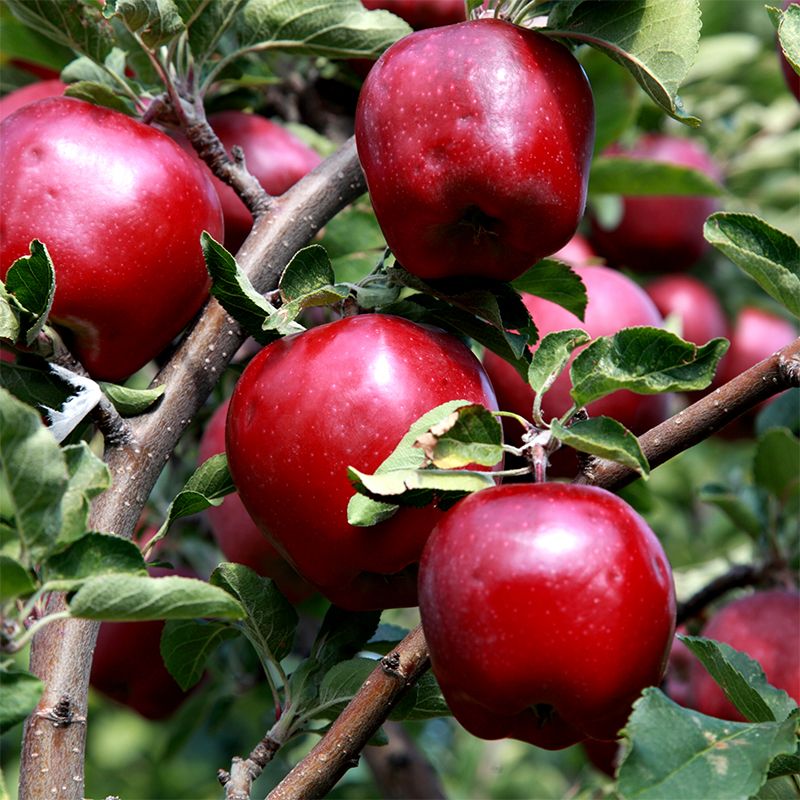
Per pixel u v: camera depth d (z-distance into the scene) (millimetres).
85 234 1082
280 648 1104
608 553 997
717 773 972
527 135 1051
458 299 1091
